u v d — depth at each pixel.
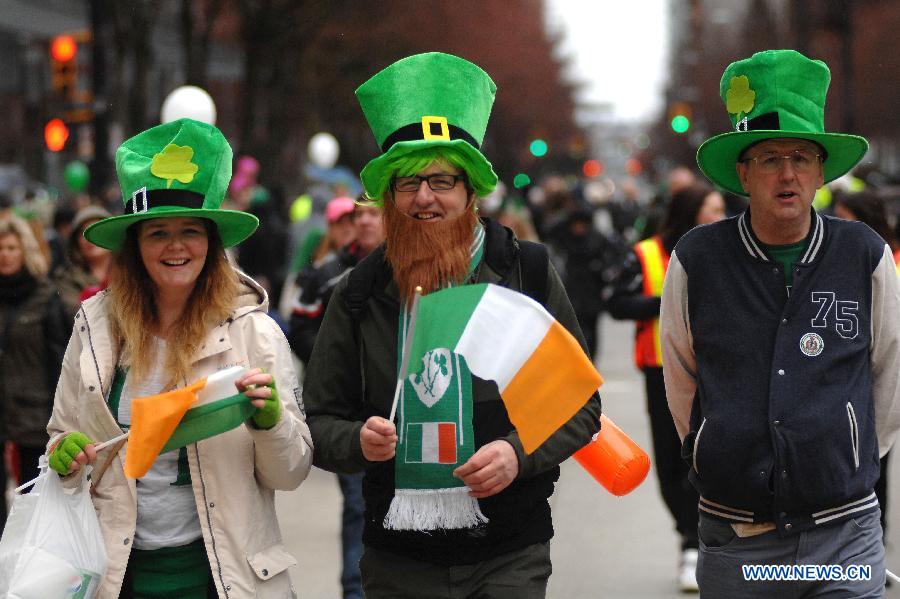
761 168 12.99
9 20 108.81
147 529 12.38
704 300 13.09
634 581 22.69
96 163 50.47
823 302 12.80
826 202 34.06
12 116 113.56
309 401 12.83
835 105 146.62
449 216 12.41
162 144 12.64
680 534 21.89
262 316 12.80
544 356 11.98
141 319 12.57
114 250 12.74
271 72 93.50
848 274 12.88
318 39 97.38
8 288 21.91
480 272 12.53
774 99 12.99
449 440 12.18
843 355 12.72
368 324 12.55
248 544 12.34
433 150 12.25
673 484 21.69
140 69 67.12
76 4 124.00
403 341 12.41
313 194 50.75
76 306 22.08
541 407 11.96
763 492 12.73
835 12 82.12
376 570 12.58
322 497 29.97
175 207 12.30
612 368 50.97
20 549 11.97
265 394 11.78
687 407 13.59
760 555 12.95
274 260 50.66
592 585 22.48
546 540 12.64
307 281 21.78
